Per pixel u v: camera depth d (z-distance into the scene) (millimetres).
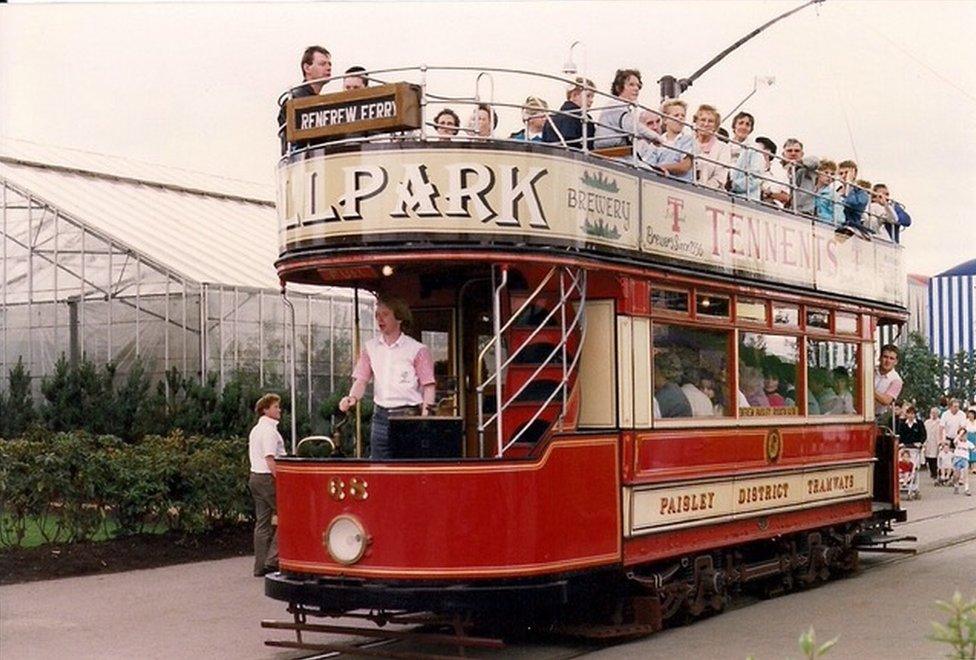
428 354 11062
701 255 12633
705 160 13016
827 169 16531
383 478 10047
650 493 11586
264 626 10711
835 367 15766
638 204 11641
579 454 10727
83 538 16719
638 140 12930
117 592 13891
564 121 12773
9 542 16328
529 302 10602
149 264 25375
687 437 12180
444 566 9930
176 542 17188
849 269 16281
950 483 33062
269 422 14695
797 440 14422
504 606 9961
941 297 34000
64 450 16469
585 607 11703
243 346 25312
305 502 10406
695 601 12461
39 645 11016
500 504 10047
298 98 10930
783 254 14406
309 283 11531
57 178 28547
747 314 13578
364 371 11203
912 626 12156
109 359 25797
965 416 32594
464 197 10266
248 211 32469
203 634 11578
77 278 26312
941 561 17578
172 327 25062
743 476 13156
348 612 11758
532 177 10469
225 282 25250
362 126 10438
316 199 10523
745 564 13703
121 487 16844
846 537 15859
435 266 11008
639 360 11531
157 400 21422
